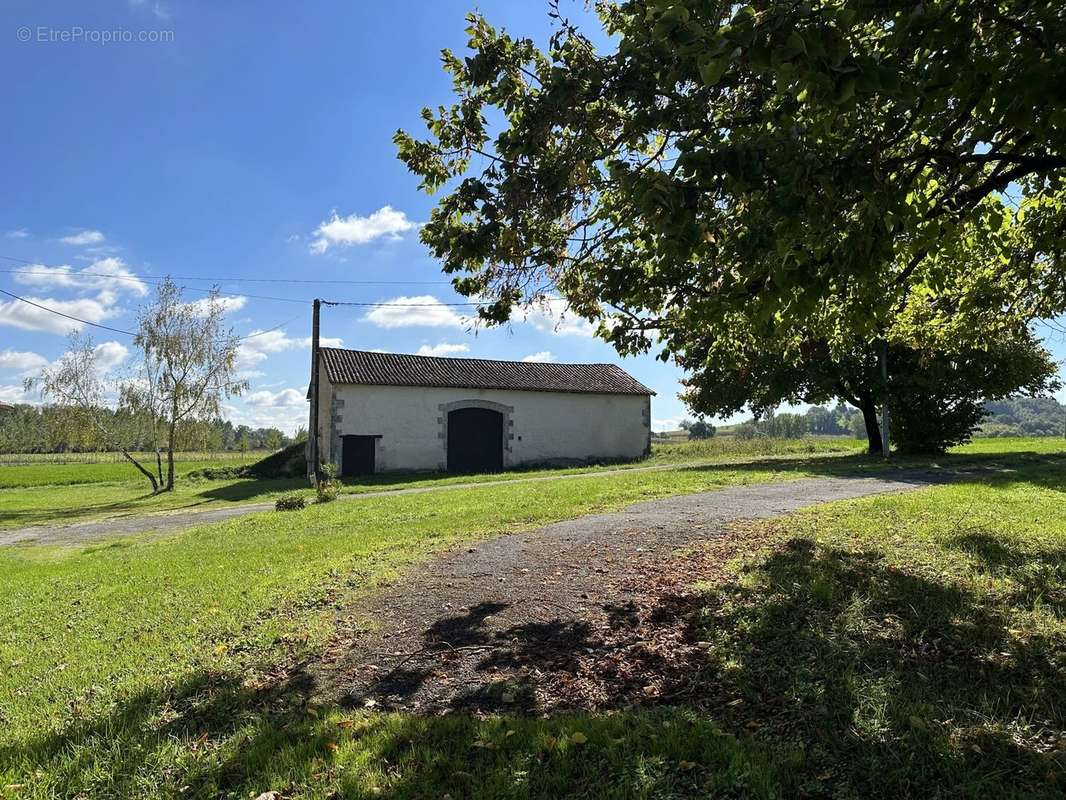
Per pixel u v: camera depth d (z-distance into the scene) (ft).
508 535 29.63
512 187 15.49
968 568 19.02
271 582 24.07
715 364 25.04
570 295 20.97
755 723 11.91
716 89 13.93
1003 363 72.69
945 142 12.41
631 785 10.21
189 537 41.93
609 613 17.92
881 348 74.28
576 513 35.35
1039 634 14.21
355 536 33.47
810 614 16.06
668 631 16.31
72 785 11.21
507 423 101.50
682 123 14.29
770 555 21.34
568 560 23.58
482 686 14.51
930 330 30.25
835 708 12.01
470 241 16.21
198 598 23.00
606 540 26.30
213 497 78.89
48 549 45.83
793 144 10.47
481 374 104.68
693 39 8.84
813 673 13.25
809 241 11.69
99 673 16.66
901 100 10.14
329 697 14.53
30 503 85.76
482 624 17.99
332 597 21.50
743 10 8.56
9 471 153.17
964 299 25.04
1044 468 52.70
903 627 15.01
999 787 9.54
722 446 115.24
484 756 11.42
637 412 111.04
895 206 10.91
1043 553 20.25
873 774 10.11
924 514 27.55
